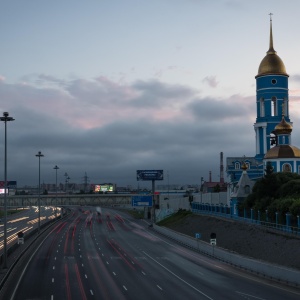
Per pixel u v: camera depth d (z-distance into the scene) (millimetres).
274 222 90625
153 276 62750
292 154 117750
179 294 50750
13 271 65938
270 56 136875
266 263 64312
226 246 92750
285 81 135875
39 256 82062
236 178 135625
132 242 107500
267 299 48344
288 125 121188
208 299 48312
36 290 52656
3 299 48094
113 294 50438
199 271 67438
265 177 103688
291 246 72875
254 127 137125
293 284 56094
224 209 122062
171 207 178750
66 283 56969
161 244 103750
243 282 58562
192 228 124000
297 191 94875
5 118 68438
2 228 150250
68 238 114750
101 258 80500
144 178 184000
